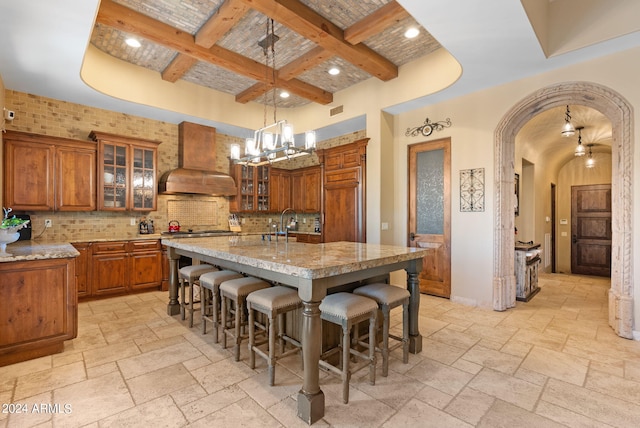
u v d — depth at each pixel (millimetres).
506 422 1832
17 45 2941
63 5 2365
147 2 3129
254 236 4715
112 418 1859
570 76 3340
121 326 3377
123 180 4777
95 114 4766
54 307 2689
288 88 4984
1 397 2066
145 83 4637
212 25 3326
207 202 6059
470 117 4145
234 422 1839
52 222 4434
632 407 1968
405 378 2322
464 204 4203
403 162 4953
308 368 1886
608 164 6965
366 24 3350
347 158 5398
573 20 3035
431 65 4176
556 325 3400
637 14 2719
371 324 2217
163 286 4941
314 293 1920
